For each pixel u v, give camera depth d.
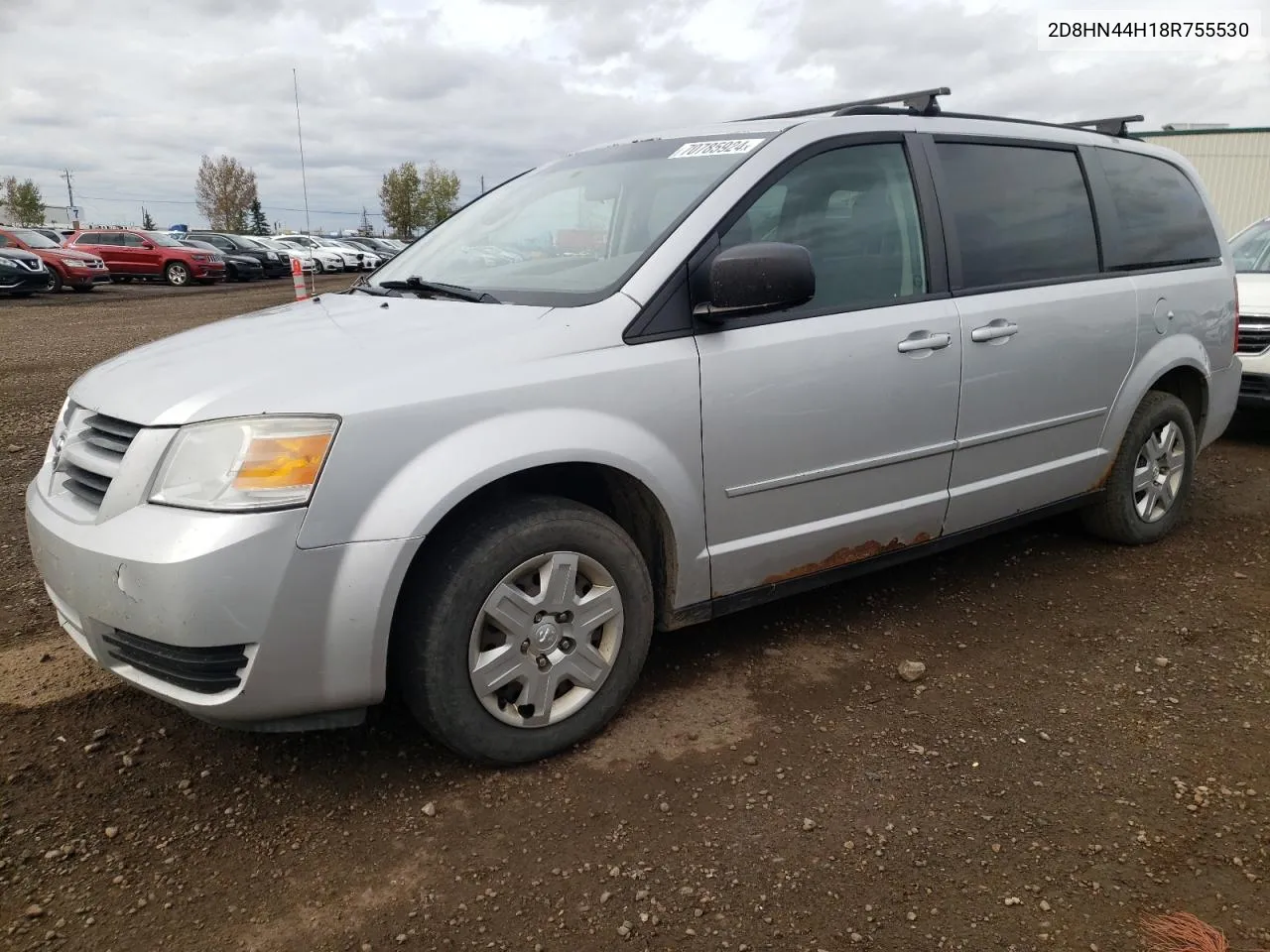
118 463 2.40
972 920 2.11
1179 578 4.12
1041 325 3.69
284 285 28.30
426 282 3.32
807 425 3.05
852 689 3.14
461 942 2.06
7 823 2.44
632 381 2.69
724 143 3.27
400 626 2.51
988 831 2.42
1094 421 4.05
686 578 2.93
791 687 3.15
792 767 2.70
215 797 2.56
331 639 2.33
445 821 2.47
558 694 2.77
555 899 2.18
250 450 2.26
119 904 2.17
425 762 2.73
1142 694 3.11
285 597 2.26
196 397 2.38
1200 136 25.34
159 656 2.31
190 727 2.90
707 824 2.45
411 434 2.37
